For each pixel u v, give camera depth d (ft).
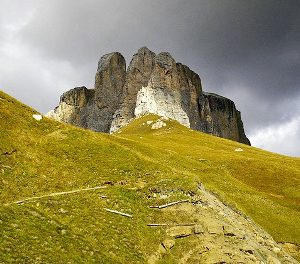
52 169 162.61
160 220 132.77
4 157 157.58
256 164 330.75
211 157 357.20
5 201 128.06
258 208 218.59
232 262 114.52
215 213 140.56
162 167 179.52
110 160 181.16
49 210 122.31
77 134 202.08
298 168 371.97
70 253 101.24
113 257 108.37
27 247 96.12
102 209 131.95
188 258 116.57
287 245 182.29
